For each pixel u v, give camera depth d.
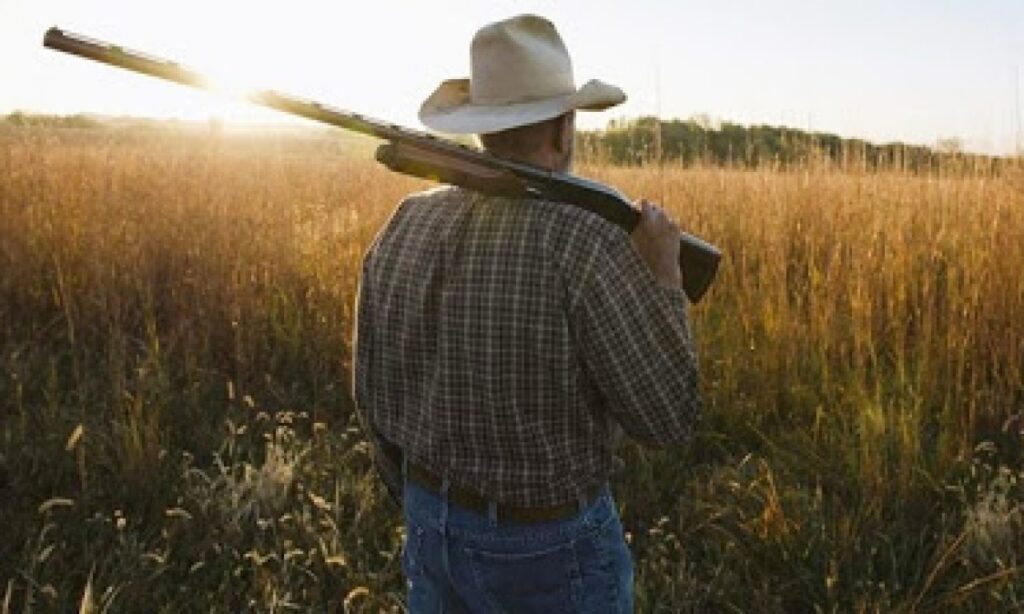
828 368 4.68
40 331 5.53
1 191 6.62
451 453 1.60
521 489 1.55
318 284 5.90
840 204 6.45
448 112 1.58
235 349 5.12
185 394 4.59
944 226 5.31
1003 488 3.42
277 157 10.87
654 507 3.65
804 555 3.16
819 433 4.16
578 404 1.53
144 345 4.96
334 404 4.67
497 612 1.65
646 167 9.12
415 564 1.74
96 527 3.35
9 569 3.07
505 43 1.50
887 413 4.03
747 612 2.99
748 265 6.37
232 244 6.16
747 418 4.38
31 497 3.61
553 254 1.47
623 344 1.47
